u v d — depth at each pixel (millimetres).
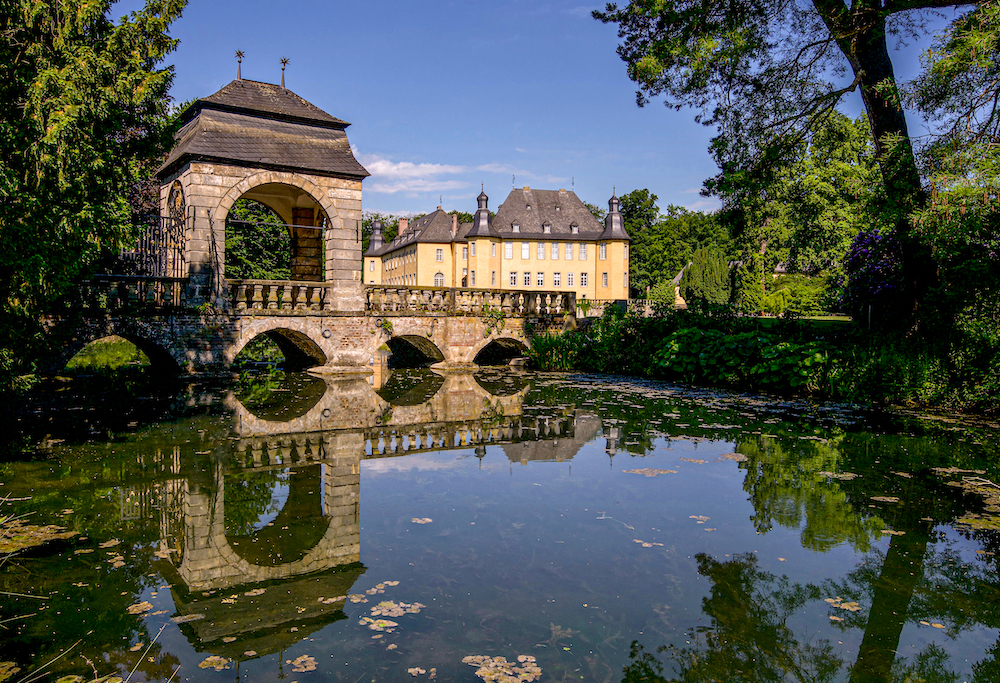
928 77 9656
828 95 12289
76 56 7453
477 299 19438
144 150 9609
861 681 3219
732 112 13055
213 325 15117
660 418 10445
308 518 5527
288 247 25422
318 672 3230
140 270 17203
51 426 9242
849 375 12523
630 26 13328
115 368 17047
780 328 15602
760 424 9953
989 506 5898
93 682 3109
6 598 3994
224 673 3211
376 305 17578
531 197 59094
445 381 16047
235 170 15641
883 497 6172
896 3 10367
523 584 4277
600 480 6719
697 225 59875
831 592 4199
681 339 16562
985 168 8867
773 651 3490
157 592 4109
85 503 5770
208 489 6266
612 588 4230
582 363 19328
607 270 56062
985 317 11086
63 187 7180
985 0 9328
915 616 3914
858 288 14359
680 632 3691
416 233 68062
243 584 4242
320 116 17516
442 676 3203
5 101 7164
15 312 7875
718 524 5422
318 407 11430
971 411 11086
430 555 4750
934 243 10180
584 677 3203
